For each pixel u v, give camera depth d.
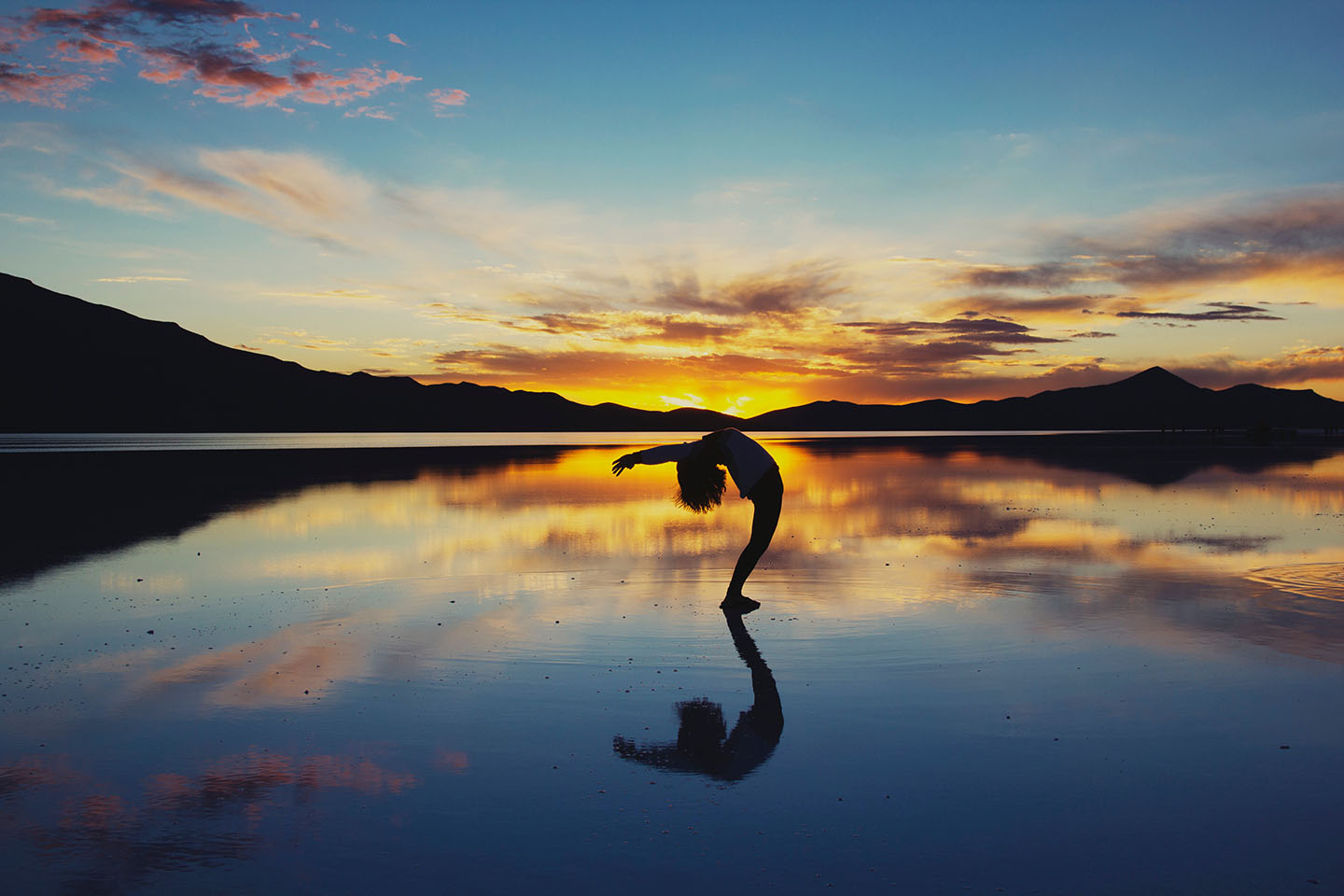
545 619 6.00
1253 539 9.73
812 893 2.44
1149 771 3.33
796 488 17.70
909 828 2.86
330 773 3.35
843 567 8.09
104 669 4.77
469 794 3.14
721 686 4.47
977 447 44.72
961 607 6.32
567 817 2.95
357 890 2.47
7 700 4.24
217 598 6.69
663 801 3.08
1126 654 5.00
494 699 4.27
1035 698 4.23
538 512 12.92
